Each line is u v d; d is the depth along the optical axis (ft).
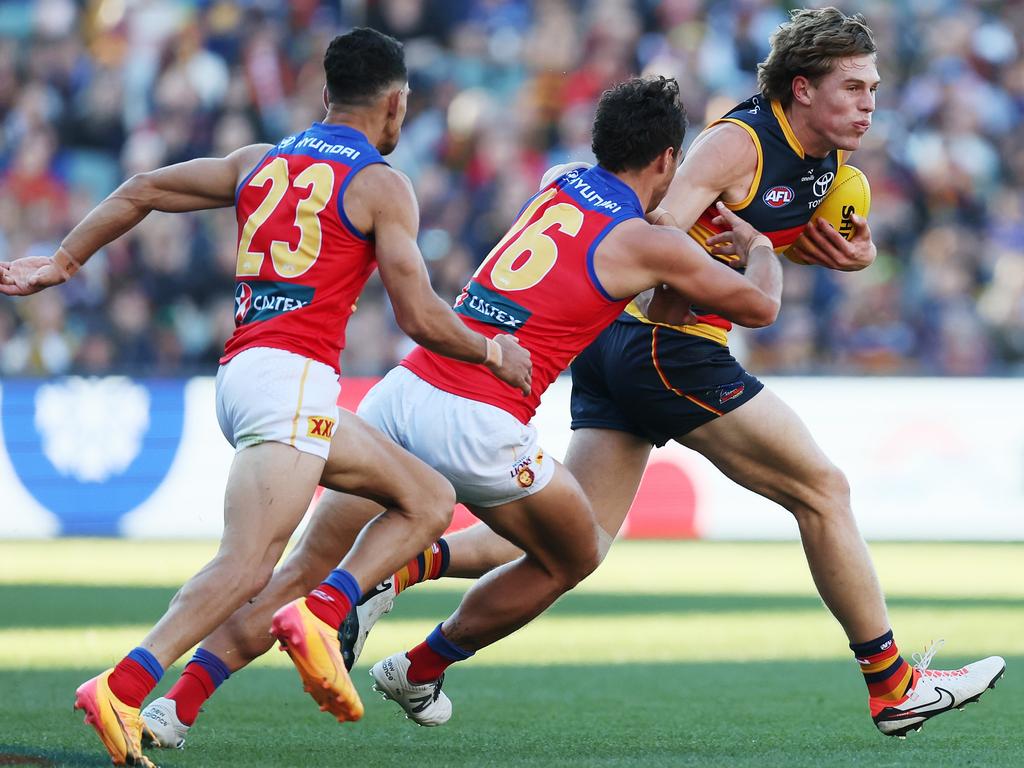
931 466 147.33
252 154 51.67
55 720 57.67
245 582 46.42
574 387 62.18
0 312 161.99
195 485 143.33
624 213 52.65
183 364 164.25
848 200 60.18
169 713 50.55
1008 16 203.10
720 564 128.36
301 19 193.47
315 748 53.11
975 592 109.50
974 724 59.98
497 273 53.26
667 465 148.97
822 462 57.67
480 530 59.67
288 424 47.21
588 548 53.72
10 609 95.45
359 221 47.91
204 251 167.22
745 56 191.42
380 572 48.75
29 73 187.83
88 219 52.06
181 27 185.26
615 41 189.57
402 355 160.66
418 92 187.73
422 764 49.55
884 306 170.09
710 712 62.44
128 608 95.96
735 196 57.57
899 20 196.85
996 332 172.24
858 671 74.38
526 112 183.73
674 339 57.62
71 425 143.02
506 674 73.31
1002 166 190.39
